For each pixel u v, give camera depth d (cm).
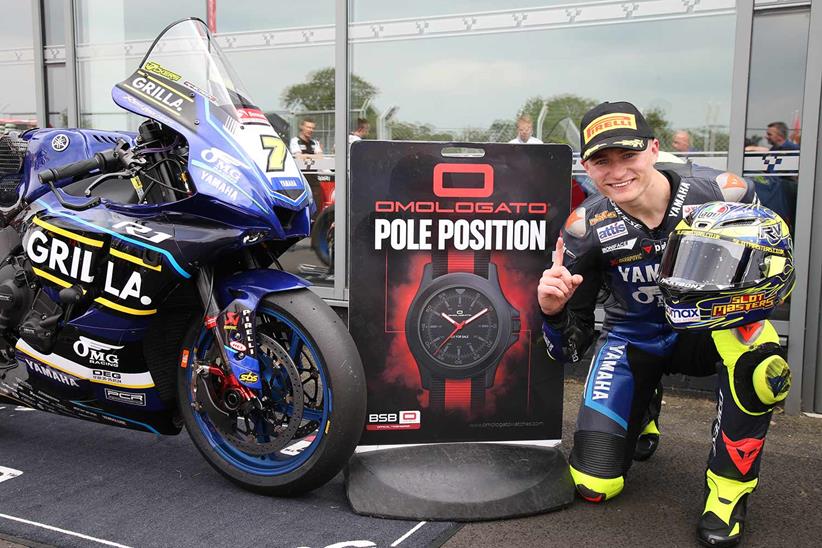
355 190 236
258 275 229
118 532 210
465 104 407
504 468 236
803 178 324
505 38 393
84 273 235
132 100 226
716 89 352
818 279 324
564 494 230
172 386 247
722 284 193
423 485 227
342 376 215
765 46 334
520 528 215
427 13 406
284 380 230
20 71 521
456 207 239
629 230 224
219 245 216
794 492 244
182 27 241
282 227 223
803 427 313
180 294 236
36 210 250
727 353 209
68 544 203
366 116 426
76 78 504
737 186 223
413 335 241
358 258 238
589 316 245
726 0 344
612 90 375
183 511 223
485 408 246
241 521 217
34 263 246
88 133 261
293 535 208
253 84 454
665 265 204
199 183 215
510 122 399
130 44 488
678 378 353
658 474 259
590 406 242
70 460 266
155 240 221
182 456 271
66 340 245
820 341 326
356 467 236
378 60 419
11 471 255
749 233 193
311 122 439
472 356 244
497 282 243
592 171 215
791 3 325
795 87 331
